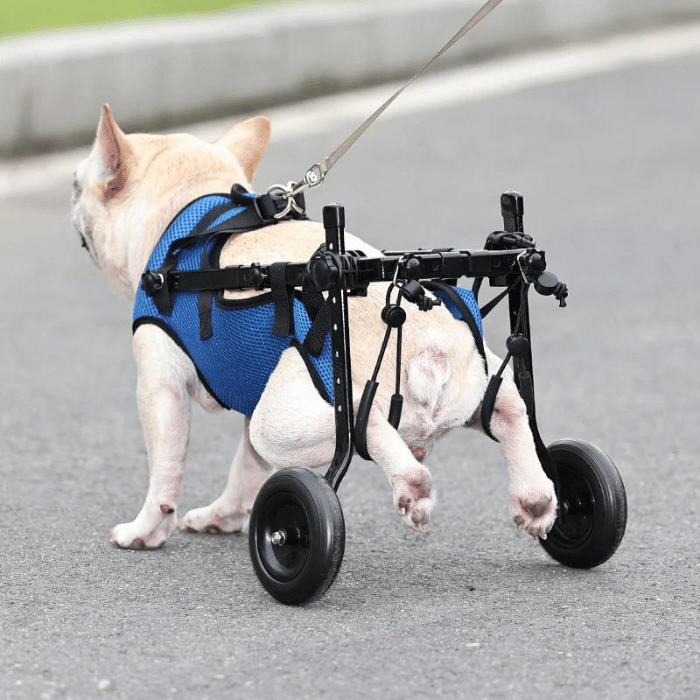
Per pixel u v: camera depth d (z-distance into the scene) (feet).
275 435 23.08
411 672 19.63
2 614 22.38
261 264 23.62
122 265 27.96
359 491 30.53
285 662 20.03
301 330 22.90
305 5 97.66
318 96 88.79
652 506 29.12
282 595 22.45
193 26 83.46
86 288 51.70
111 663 20.04
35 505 29.37
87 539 27.04
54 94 72.84
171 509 26.02
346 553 26.08
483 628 21.56
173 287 25.20
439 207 62.39
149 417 25.77
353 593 23.50
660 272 52.39
